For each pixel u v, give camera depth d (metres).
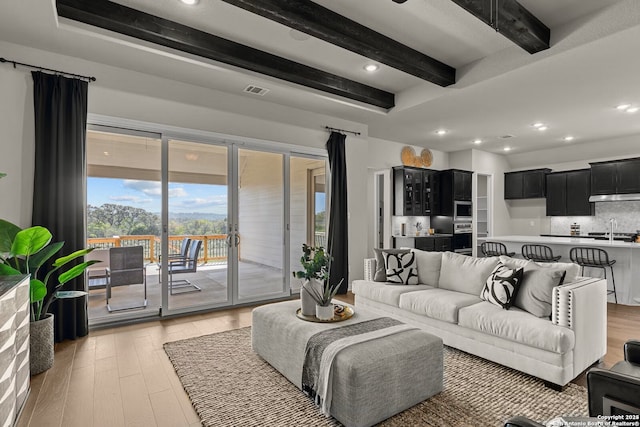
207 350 3.08
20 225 3.14
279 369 2.62
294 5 2.68
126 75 3.69
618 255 4.89
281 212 4.99
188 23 3.11
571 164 7.58
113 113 3.62
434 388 2.28
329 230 5.23
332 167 5.18
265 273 4.86
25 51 3.19
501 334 2.61
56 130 3.26
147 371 2.68
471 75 3.84
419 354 2.19
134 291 4.02
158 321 3.94
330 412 2.05
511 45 3.46
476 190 7.71
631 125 5.53
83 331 3.41
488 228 8.08
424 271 3.91
